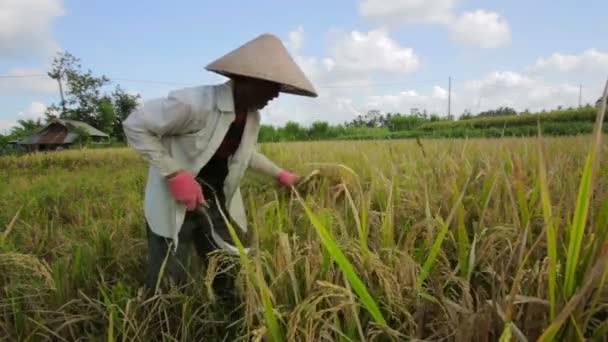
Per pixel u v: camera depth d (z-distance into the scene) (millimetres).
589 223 1586
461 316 1372
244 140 2385
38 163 17438
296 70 2051
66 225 4230
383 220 1988
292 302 1638
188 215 2385
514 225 1720
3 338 1942
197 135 2225
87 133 52312
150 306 2059
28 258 2090
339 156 6227
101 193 6594
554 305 1191
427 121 54938
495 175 2098
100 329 2053
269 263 1843
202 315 2021
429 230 1839
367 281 1605
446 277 1594
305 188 2992
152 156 2125
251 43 2082
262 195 3879
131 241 3068
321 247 1737
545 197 1157
